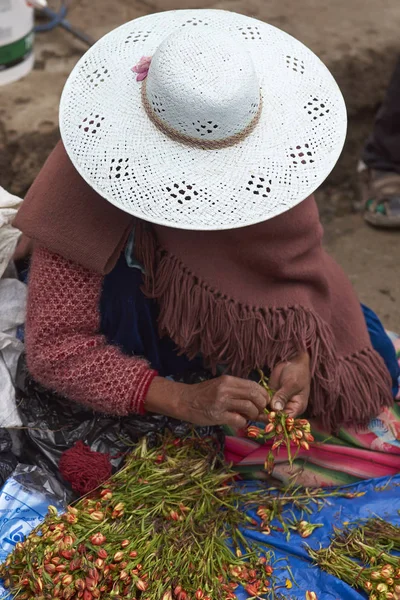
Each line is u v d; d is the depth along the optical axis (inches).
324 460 83.9
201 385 71.9
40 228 69.7
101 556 66.2
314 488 82.0
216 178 61.8
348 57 137.9
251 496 77.5
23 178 116.5
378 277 126.4
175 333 75.9
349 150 143.3
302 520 75.5
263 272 75.9
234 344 76.8
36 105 117.5
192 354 78.8
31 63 123.6
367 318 94.1
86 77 68.0
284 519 76.8
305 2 149.9
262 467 82.3
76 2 140.5
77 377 73.0
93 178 63.0
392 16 148.6
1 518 71.4
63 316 72.2
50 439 77.2
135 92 65.6
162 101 60.7
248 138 63.6
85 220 69.7
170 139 62.7
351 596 67.7
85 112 65.9
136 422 78.5
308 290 79.3
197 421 71.8
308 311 77.0
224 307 74.8
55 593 63.7
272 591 68.0
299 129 65.2
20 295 81.0
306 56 69.5
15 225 71.1
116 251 71.3
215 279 74.2
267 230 73.2
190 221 60.7
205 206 61.1
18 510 72.1
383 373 86.5
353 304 88.3
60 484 75.7
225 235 73.2
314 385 80.9
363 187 135.6
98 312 73.9
